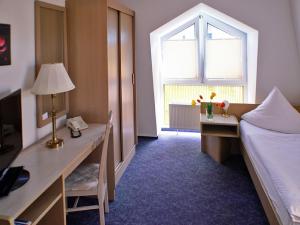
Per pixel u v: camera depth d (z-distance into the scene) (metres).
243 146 3.56
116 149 3.27
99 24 2.77
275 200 2.07
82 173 2.41
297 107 3.94
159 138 4.82
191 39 4.75
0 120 1.63
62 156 2.06
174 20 4.25
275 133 3.34
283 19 3.85
